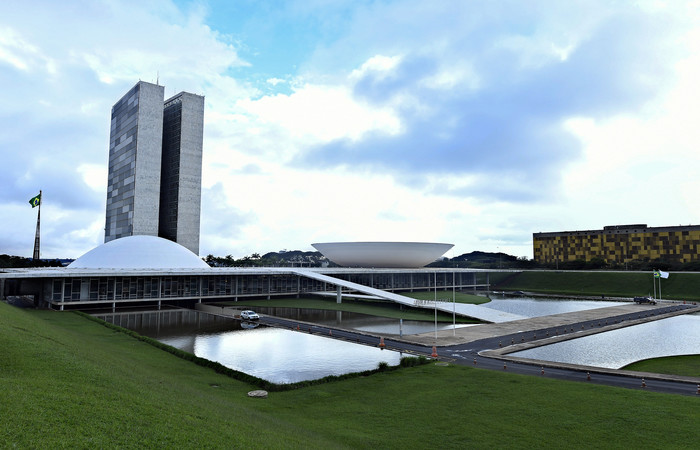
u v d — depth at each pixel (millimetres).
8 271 68125
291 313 67562
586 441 19422
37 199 112000
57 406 12633
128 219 120125
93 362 21000
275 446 14883
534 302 96438
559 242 179625
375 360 37000
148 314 65188
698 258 145000
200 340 44906
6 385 13312
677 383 30391
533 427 21172
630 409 23453
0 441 9891
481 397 26078
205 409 17672
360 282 105500
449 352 40469
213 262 167750
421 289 120812
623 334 53531
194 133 130000
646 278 120188
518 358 37875
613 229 165500
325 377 30328
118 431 12211
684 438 19531
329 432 20188
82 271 67438
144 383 19969
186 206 127312
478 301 96125
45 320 50094
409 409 24078
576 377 31734
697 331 56062
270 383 28531
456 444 19234
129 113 124125
